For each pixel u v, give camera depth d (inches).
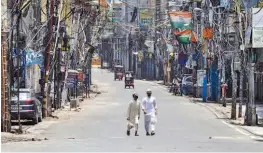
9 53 2170.3
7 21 2357.3
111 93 5393.7
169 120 2672.2
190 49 5590.6
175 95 5098.4
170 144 1673.2
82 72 4660.4
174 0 6771.7
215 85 4212.6
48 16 2783.0
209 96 4360.2
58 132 2090.3
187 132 2116.1
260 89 4037.9
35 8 3361.2
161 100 4377.5
